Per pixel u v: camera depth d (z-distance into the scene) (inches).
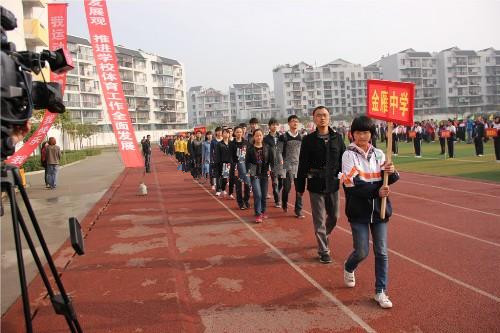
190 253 220.1
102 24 295.1
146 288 166.6
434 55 3673.7
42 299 157.8
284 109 3678.6
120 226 288.2
